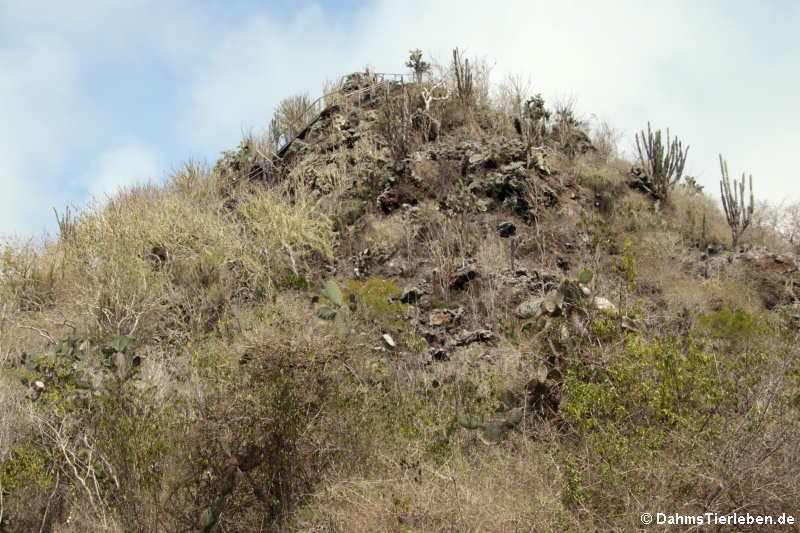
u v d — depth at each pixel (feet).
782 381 14.39
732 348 20.48
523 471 14.48
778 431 13.42
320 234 35.99
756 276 32.17
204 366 15.97
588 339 18.07
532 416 17.33
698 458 13.24
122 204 37.88
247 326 17.08
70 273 34.86
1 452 15.60
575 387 15.83
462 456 15.85
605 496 13.03
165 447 14.66
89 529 14.11
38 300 33.63
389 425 16.71
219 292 32.12
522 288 29.53
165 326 30.55
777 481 12.47
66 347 19.56
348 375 17.04
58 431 15.90
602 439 14.23
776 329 18.90
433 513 13.03
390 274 33.32
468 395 18.35
